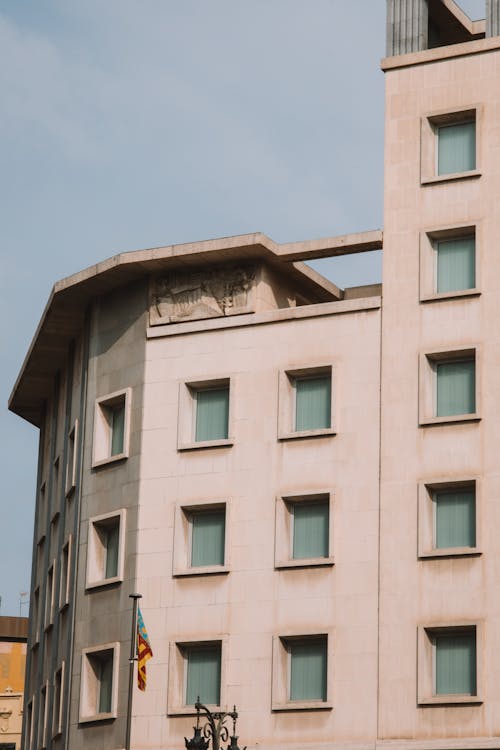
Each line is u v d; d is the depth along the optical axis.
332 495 61.19
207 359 64.94
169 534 63.50
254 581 61.53
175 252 65.25
